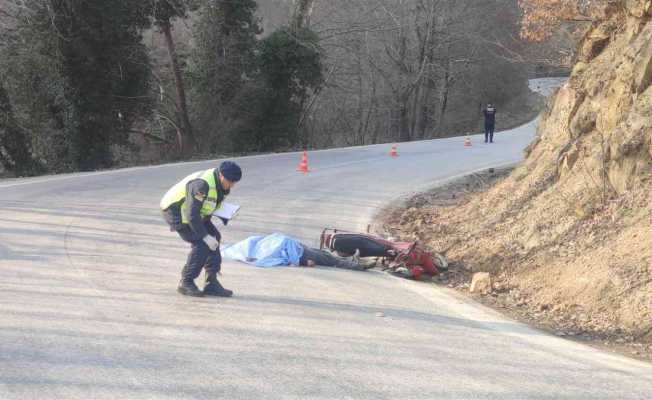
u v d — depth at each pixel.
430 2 48.22
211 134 33.25
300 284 8.04
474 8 48.31
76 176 17.70
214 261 7.02
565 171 10.75
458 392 4.95
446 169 21.62
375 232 12.23
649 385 5.39
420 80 51.88
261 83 33.12
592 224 9.09
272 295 7.40
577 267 8.41
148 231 10.61
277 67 33.69
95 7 25.17
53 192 14.34
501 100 62.50
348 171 20.56
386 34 49.34
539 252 9.38
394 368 5.38
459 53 52.88
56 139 26.50
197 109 34.12
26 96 26.00
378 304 7.52
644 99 9.38
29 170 26.59
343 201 15.32
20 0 25.06
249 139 33.88
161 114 33.84
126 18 26.95
